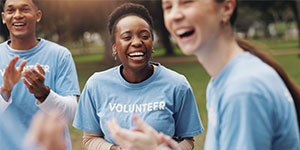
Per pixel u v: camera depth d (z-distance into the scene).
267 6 31.61
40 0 2.83
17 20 2.64
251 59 1.27
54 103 2.47
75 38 26.86
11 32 2.70
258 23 58.06
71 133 6.00
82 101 2.39
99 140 2.32
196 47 1.25
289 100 1.23
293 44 41.59
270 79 1.19
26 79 2.60
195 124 2.27
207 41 1.25
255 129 1.12
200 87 10.73
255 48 1.38
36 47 2.76
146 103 2.16
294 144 1.23
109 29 2.31
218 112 1.26
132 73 2.20
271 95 1.15
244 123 1.12
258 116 1.12
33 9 2.71
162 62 21.61
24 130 2.57
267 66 1.26
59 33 24.67
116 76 2.27
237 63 1.26
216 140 1.29
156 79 2.21
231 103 1.17
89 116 2.37
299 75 12.30
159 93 2.18
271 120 1.15
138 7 2.23
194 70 16.31
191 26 1.22
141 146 1.25
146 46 2.14
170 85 2.19
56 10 19.75
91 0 21.08
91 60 27.12
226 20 1.25
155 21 24.66
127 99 2.20
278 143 1.21
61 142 1.28
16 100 2.58
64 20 22.84
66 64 2.78
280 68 1.34
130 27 2.12
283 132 1.19
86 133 2.43
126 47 2.13
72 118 2.63
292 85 1.35
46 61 2.75
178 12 1.22
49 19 19.30
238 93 1.15
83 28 24.52
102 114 2.24
